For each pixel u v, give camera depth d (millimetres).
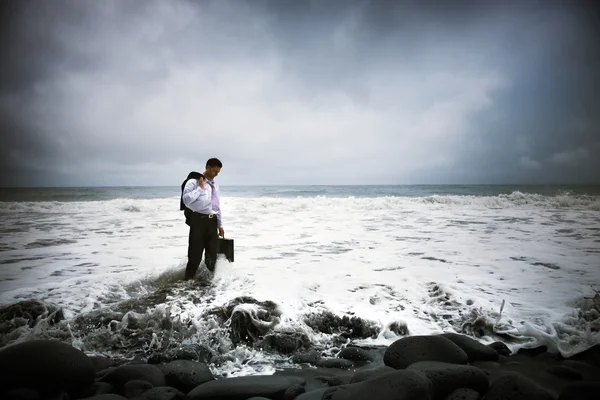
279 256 6535
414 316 3746
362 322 3539
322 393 2139
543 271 5383
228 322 3391
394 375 2061
